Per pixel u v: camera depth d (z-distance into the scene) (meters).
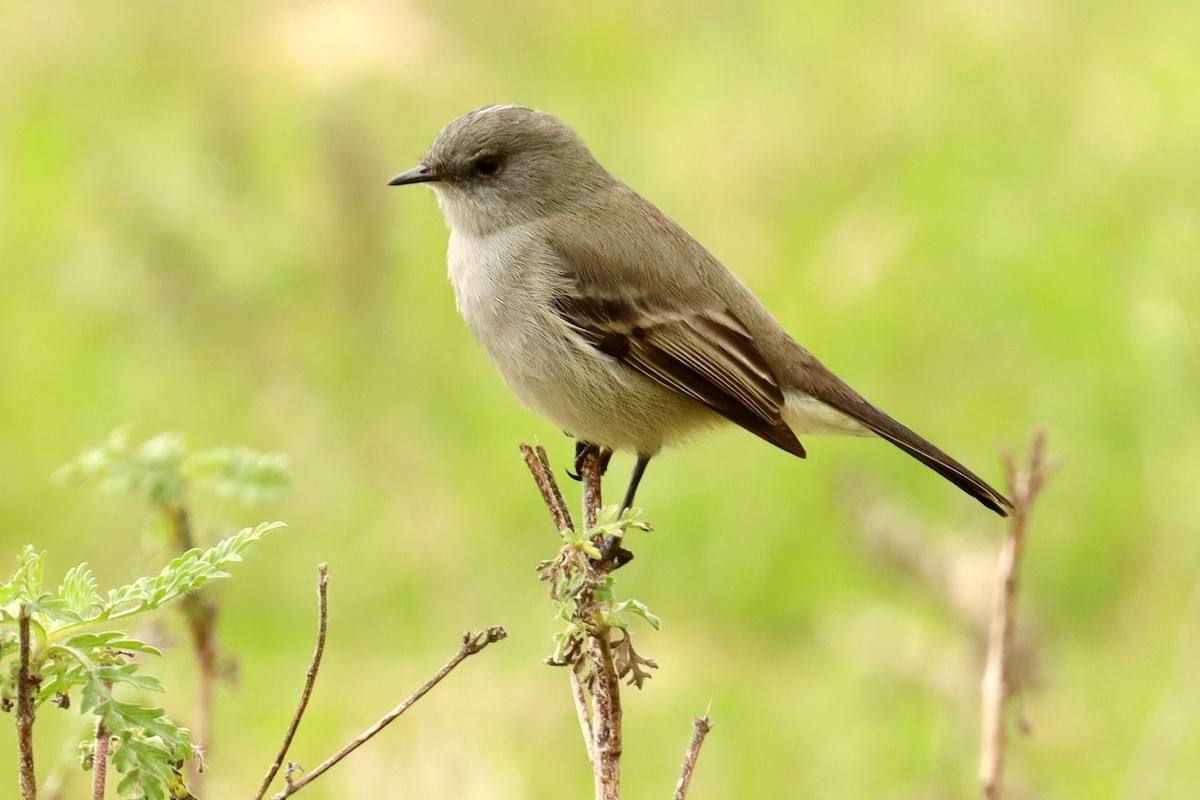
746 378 9.28
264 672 11.66
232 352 14.57
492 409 14.16
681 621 12.74
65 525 13.67
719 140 16.27
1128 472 13.03
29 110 18.12
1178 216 14.23
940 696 10.57
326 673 11.55
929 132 16.50
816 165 16.02
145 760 4.55
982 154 16.23
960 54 17.72
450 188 9.66
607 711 5.42
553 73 18.30
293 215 14.63
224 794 9.83
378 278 14.41
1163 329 12.76
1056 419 13.59
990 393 13.94
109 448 7.49
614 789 5.40
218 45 18.30
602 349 9.20
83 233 15.62
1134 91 16.81
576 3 18.88
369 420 13.81
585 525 7.23
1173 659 11.16
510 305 9.31
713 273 9.55
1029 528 12.72
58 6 19.20
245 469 7.50
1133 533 12.62
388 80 15.91
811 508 12.94
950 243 15.27
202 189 14.80
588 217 9.52
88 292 14.88
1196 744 10.16
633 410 9.33
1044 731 10.43
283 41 15.58
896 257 14.75
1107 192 15.54
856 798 10.41
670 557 13.10
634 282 9.25
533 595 12.35
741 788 10.62
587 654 5.47
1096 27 17.92
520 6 18.64
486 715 10.58
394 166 15.49
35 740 10.05
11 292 15.84
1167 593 12.02
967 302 14.69
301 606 12.45
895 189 15.74
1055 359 14.11
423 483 13.20
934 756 10.30
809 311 14.63
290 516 13.11
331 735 10.59
